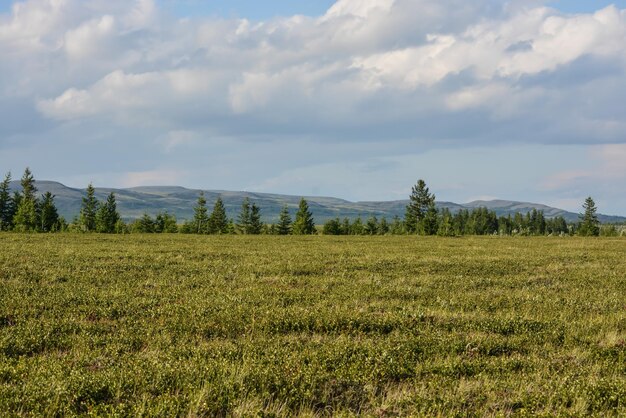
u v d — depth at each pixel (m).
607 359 10.15
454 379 8.73
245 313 13.49
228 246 41.47
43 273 20.91
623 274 25.17
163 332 11.38
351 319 12.92
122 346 10.16
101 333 11.48
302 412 7.19
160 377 8.00
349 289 18.88
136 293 17.05
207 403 7.13
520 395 7.86
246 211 110.50
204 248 38.03
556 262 30.77
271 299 16.16
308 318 12.88
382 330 12.45
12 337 10.52
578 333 12.34
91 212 99.44
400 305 15.69
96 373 8.23
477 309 15.19
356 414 7.20
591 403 7.70
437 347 10.64
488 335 12.01
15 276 20.16
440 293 18.28
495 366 9.42
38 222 96.56
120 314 13.64
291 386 7.94
